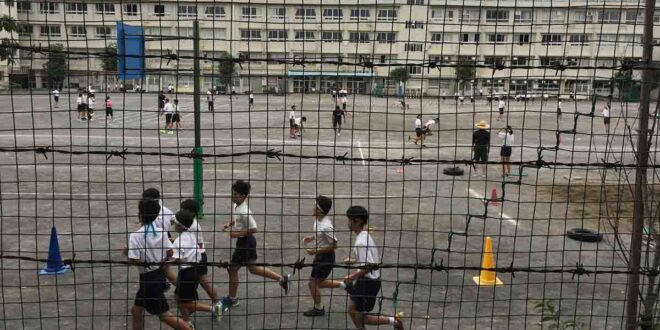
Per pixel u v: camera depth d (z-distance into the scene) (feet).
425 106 124.06
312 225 32.73
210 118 100.68
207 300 20.75
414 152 68.44
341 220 33.53
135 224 32.30
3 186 42.42
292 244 28.66
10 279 22.68
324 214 18.88
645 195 12.28
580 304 21.08
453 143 79.36
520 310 20.40
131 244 16.40
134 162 54.24
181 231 17.49
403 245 29.09
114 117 100.27
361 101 129.80
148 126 89.25
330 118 104.06
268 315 19.71
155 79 88.07
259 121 97.55
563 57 12.97
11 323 18.48
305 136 82.48
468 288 22.70
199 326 18.86
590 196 41.88
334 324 19.03
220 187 43.75
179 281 16.78
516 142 77.97
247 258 19.36
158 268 16.71
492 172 55.26
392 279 23.53
